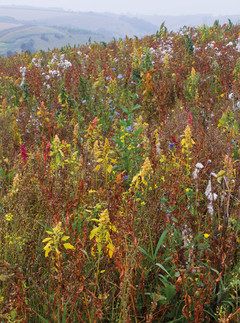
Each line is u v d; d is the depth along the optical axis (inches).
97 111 243.9
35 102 270.4
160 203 113.8
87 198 124.9
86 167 152.5
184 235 100.6
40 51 653.9
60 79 336.5
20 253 101.5
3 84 408.2
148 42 554.6
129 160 150.9
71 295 83.4
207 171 127.3
